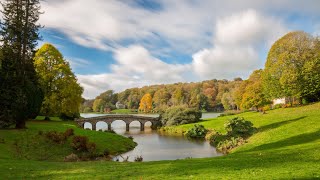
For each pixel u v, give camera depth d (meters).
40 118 78.94
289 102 89.75
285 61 75.62
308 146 30.38
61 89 72.69
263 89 84.31
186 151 51.53
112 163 28.39
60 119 81.44
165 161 28.44
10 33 46.72
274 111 78.56
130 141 61.09
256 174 18.44
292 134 41.81
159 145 59.41
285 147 33.72
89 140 48.75
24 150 37.75
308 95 74.88
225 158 27.72
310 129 42.25
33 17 49.00
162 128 95.88
